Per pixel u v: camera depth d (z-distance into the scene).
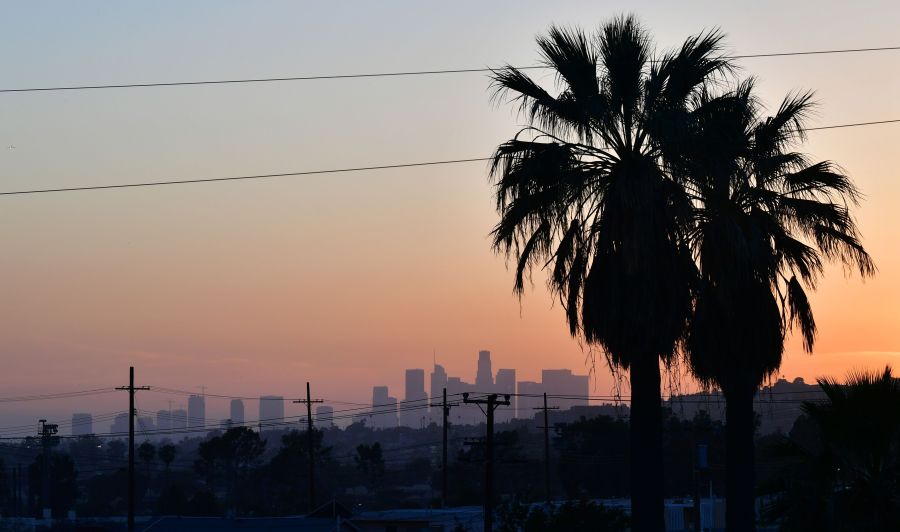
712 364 34.38
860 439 31.92
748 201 35.59
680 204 31.36
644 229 30.55
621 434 152.75
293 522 73.06
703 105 32.41
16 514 165.38
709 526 90.12
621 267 31.12
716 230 32.41
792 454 34.28
